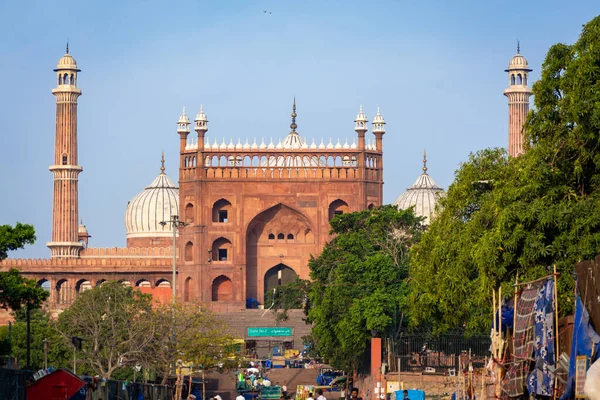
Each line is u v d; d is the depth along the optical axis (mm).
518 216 40312
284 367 112250
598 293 25422
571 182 41500
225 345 79312
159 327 69188
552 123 41844
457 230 51750
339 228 101125
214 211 134000
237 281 132250
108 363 66750
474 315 51281
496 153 54312
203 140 133875
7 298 52000
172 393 69688
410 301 55438
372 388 68125
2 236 51906
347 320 73500
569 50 41750
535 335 29141
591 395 17766
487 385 35688
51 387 32594
